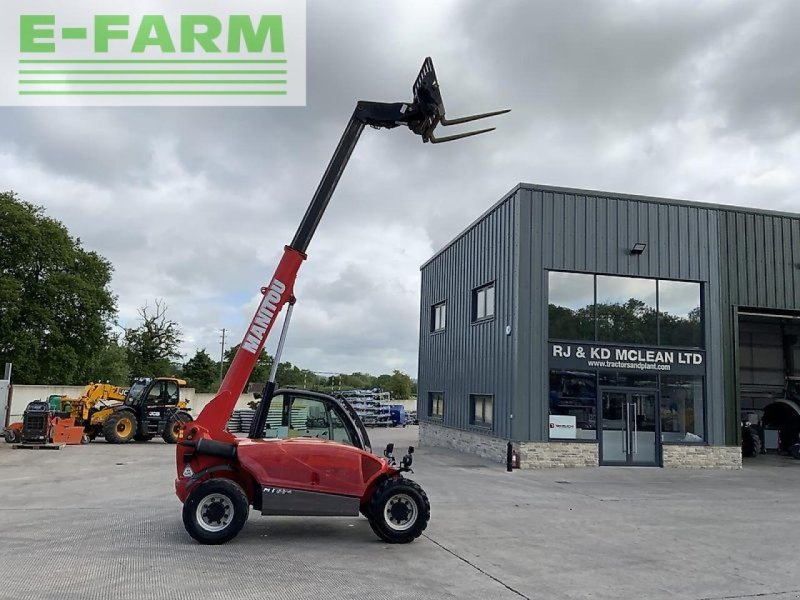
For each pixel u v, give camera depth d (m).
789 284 20.27
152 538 8.20
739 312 20.36
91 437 23.84
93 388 24.77
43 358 37.94
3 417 24.31
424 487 13.48
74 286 38.97
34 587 6.08
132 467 16.14
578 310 18.44
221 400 8.46
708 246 19.67
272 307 8.77
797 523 10.32
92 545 7.79
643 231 19.14
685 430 18.81
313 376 64.81
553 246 18.38
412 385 82.69
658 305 19.12
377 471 8.38
